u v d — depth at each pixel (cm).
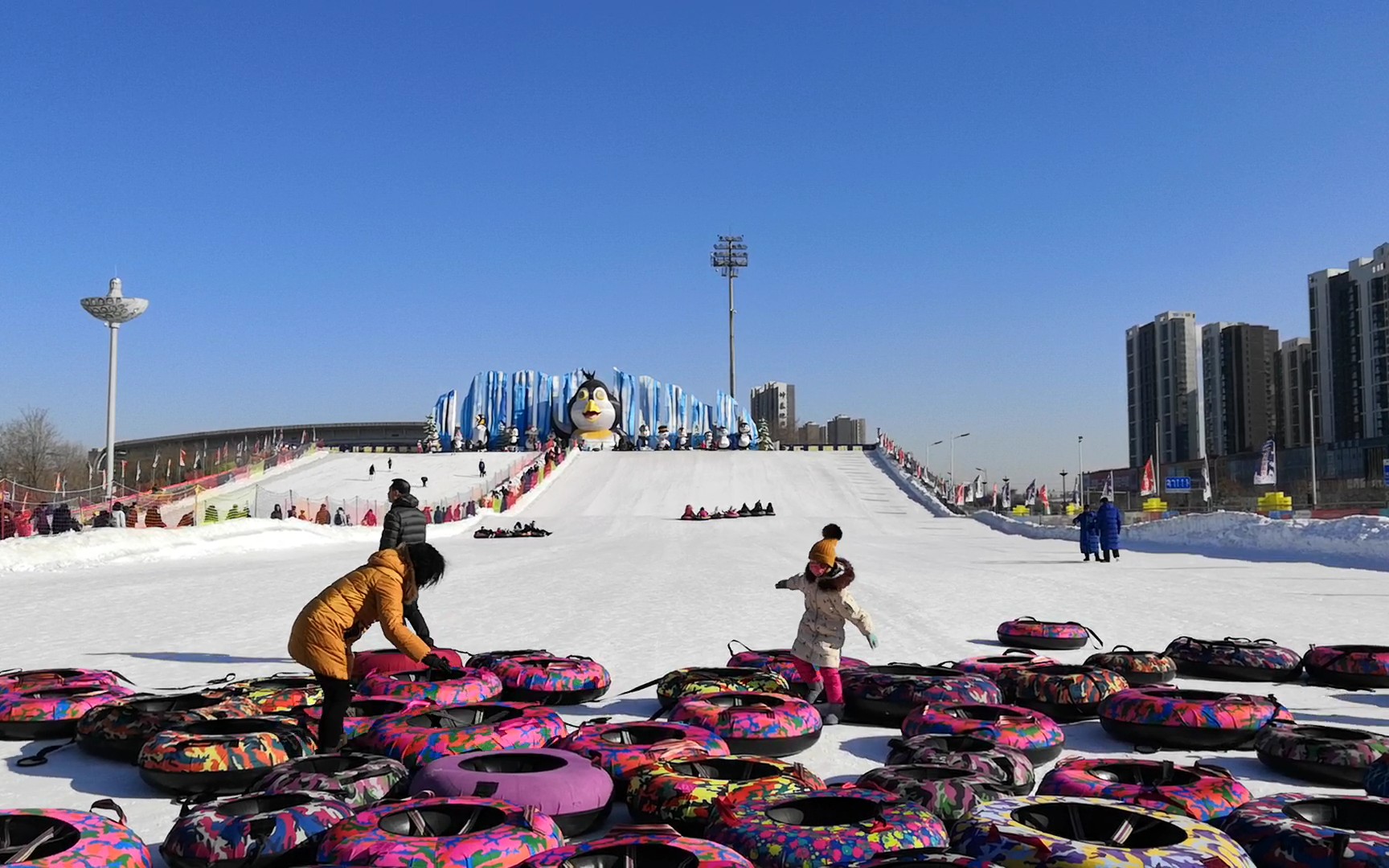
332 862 418
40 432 8000
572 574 2220
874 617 1437
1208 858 385
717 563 2556
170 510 5456
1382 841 420
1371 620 1391
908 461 7544
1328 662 960
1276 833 440
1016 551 3184
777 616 1446
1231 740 712
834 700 832
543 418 10169
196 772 601
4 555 2548
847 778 662
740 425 9638
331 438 18225
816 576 838
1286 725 693
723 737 683
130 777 681
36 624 1444
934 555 2953
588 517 5544
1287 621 1385
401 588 689
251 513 5409
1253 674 966
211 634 1331
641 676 1001
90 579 2230
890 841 437
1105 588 1855
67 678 876
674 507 5975
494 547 3597
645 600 1667
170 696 783
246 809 501
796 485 6750
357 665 891
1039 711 830
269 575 2311
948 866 386
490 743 614
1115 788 505
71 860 411
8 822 459
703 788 518
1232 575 2122
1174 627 1338
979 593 1750
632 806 539
